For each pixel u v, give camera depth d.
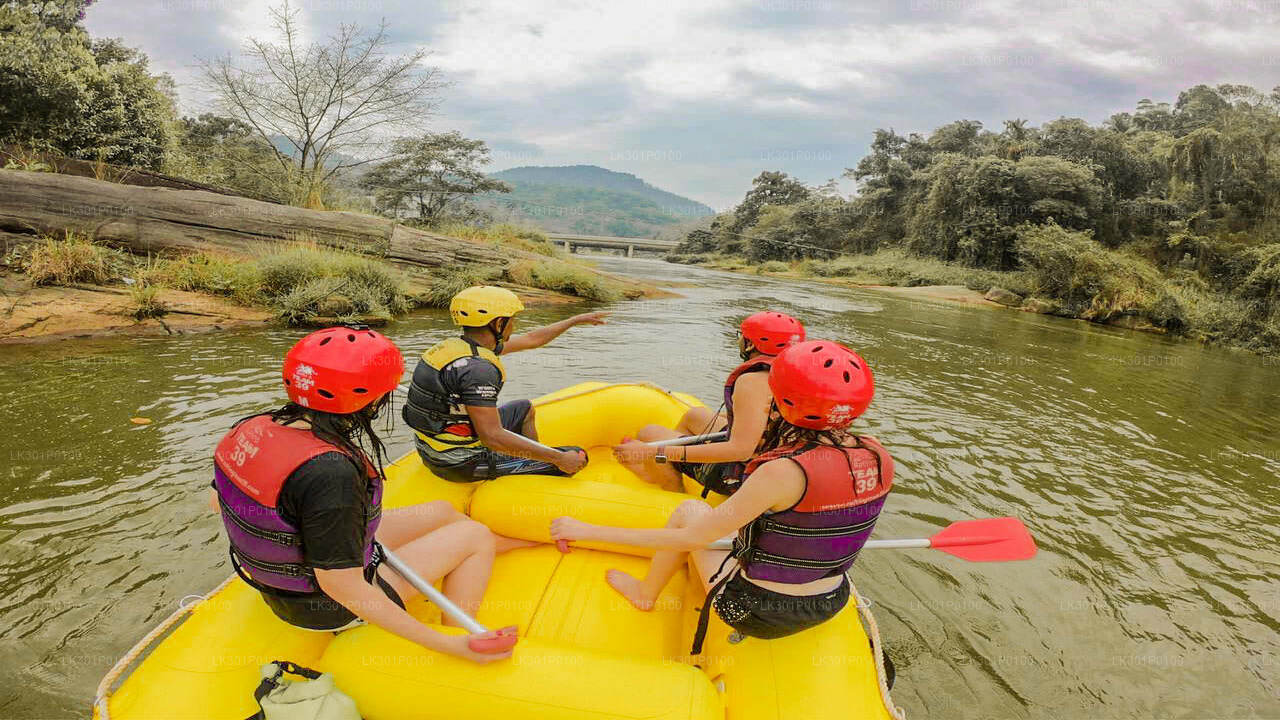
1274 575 3.88
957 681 2.83
